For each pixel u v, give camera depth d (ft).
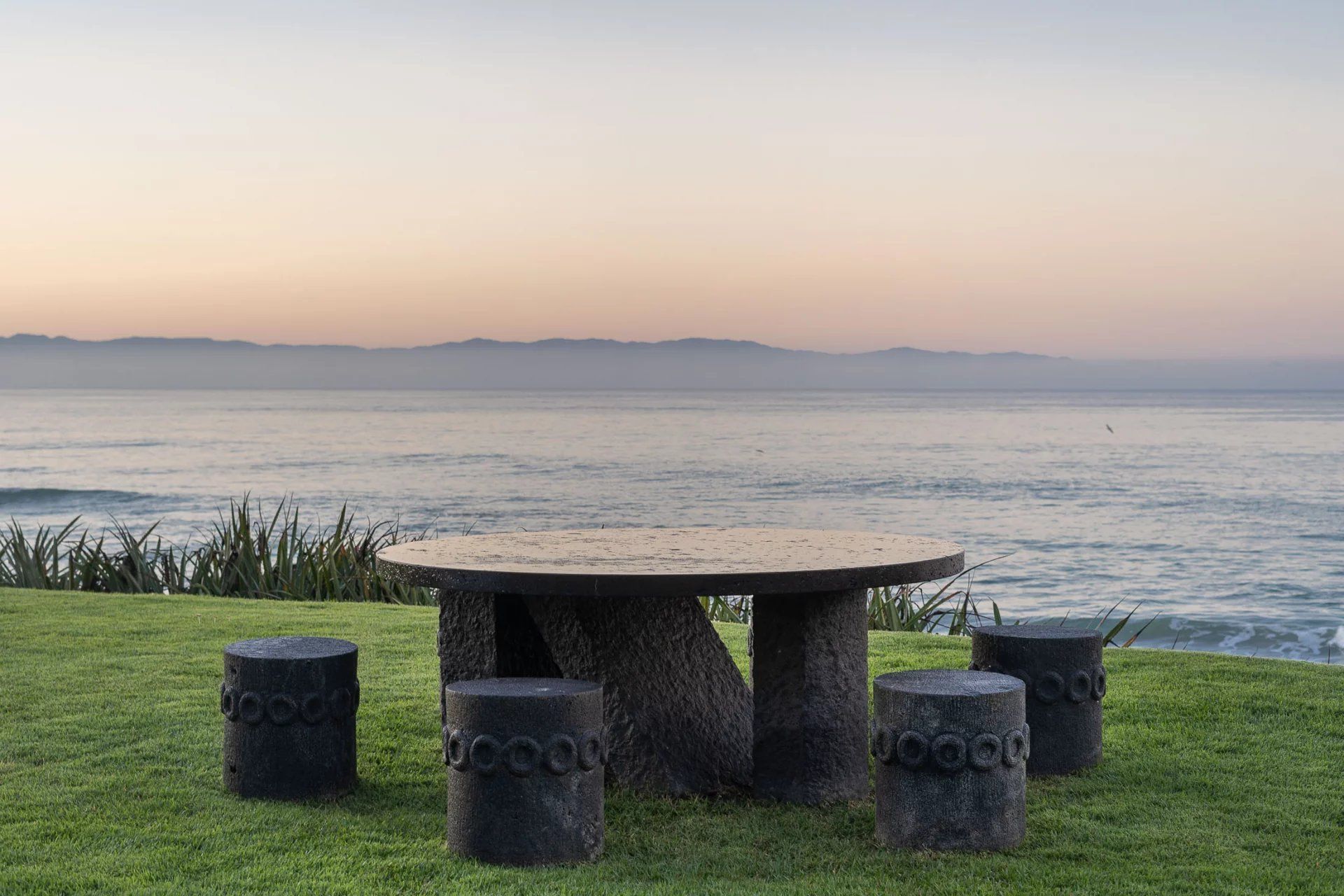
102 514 125.08
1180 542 109.29
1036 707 15.94
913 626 31.81
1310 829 13.74
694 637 16.62
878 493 167.02
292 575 35.76
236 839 13.37
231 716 14.93
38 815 14.15
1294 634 56.13
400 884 11.99
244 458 234.79
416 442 301.84
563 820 12.68
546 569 13.46
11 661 22.98
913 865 12.60
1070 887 11.94
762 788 15.08
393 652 24.56
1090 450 274.77
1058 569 91.30
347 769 15.21
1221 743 17.34
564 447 284.00
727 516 134.21
